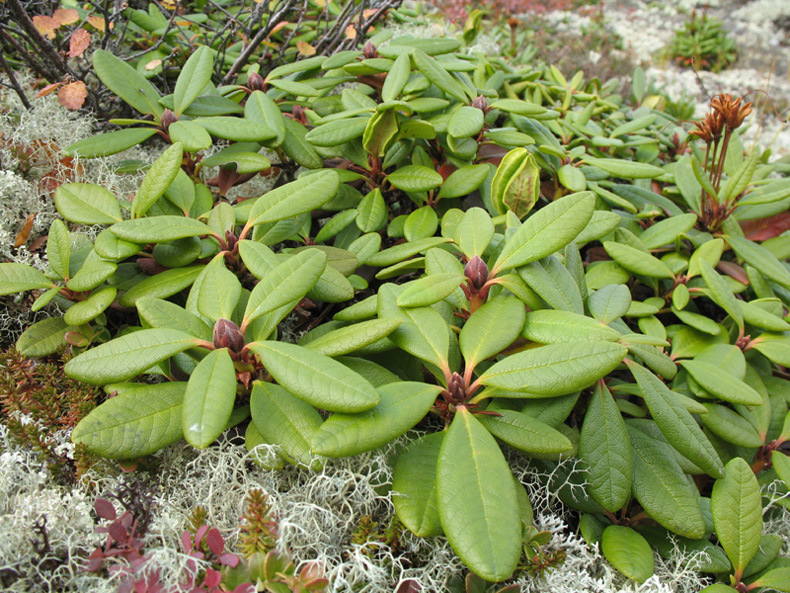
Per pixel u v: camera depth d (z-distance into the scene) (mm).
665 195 495
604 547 284
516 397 279
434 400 272
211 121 381
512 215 333
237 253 329
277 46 573
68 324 322
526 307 317
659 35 1628
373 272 390
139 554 254
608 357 260
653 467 302
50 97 460
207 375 253
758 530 281
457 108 407
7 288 304
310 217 402
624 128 508
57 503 271
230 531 274
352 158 403
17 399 303
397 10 620
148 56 513
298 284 282
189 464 287
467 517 235
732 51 1555
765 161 627
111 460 290
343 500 282
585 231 378
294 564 265
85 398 304
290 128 415
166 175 325
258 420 273
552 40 1213
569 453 297
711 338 372
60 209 326
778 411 363
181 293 359
